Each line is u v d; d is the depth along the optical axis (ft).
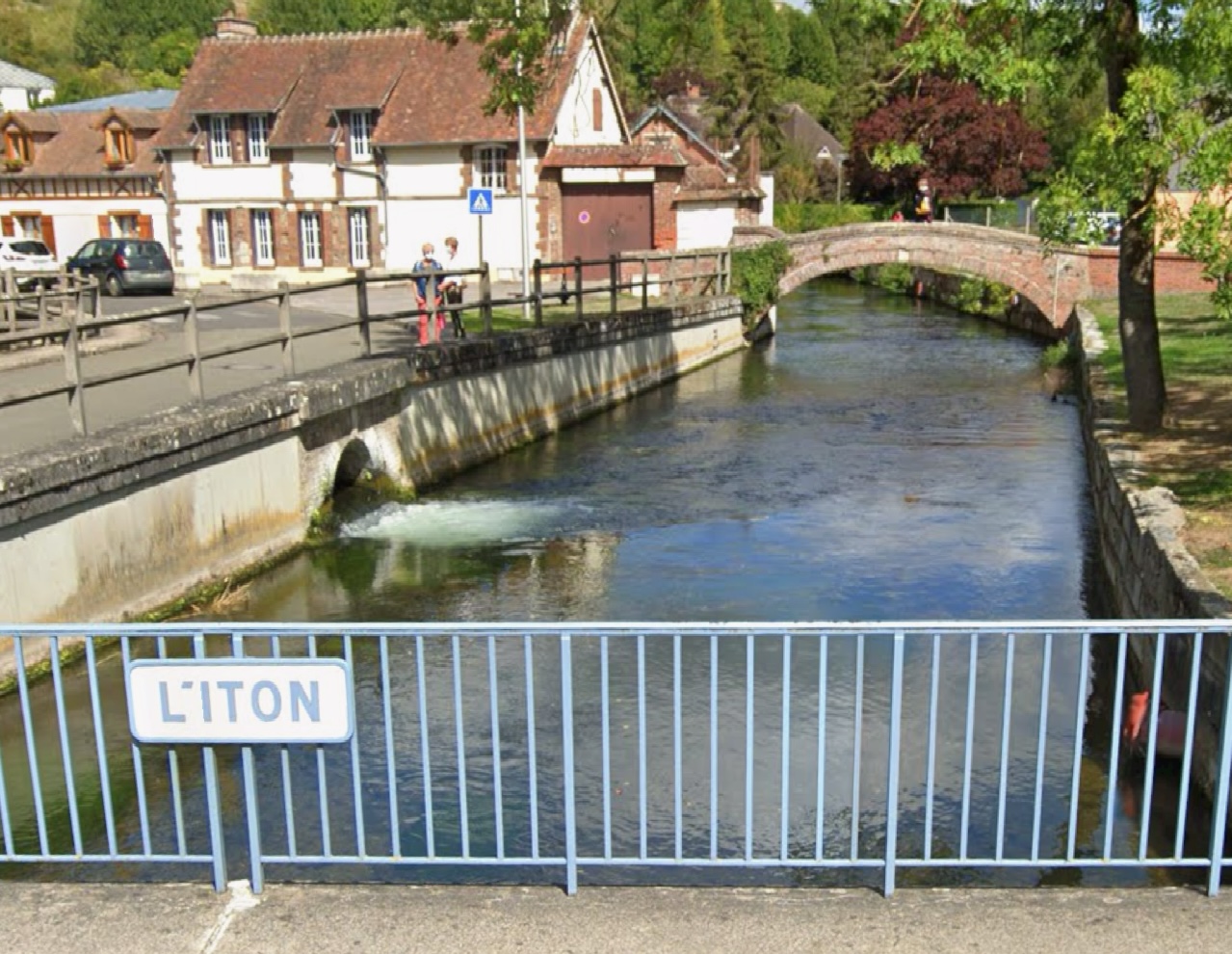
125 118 148.97
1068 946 14.55
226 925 15.33
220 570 39.83
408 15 76.89
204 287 126.72
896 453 62.64
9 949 14.85
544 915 15.44
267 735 15.74
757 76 215.51
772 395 83.25
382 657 15.94
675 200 120.88
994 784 25.49
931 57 39.55
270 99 128.77
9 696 30.35
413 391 54.60
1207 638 23.99
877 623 15.53
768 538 46.09
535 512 50.55
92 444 33.78
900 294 177.27
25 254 117.50
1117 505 37.93
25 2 390.42
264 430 41.98
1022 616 36.58
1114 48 40.98
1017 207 156.76
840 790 25.22
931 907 15.51
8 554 30.53
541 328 70.08
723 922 15.21
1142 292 46.32
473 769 26.45
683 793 25.11
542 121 117.91
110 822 16.83
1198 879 21.54
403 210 124.26
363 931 15.14
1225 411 49.88
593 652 33.65
